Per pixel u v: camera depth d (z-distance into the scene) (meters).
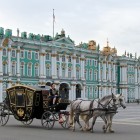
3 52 84.25
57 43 98.19
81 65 106.69
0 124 31.17
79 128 27.83
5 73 84.44
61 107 28.03
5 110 33.84
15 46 87.44
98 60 114.25
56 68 98.00
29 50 91.00
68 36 102.94
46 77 94.62
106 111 24.73
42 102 28.05
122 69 124.31
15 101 29.62
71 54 103.38
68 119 27.97
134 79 131.50
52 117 28.11
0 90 82.62
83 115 25.89
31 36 93.94
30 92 28.34
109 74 119.12
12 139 21.03
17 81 86.94
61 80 98.94
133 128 28.41
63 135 23.09
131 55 129.62
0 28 84.81
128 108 75.25
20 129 26.97
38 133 24.23
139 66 134.12
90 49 111.00
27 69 90.44
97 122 34.31
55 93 28.03
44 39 98.06
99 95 114.12
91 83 111.12
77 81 104.44
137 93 133.00
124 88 124.19
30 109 28.47
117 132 25.14
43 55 94.31
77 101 26.44
